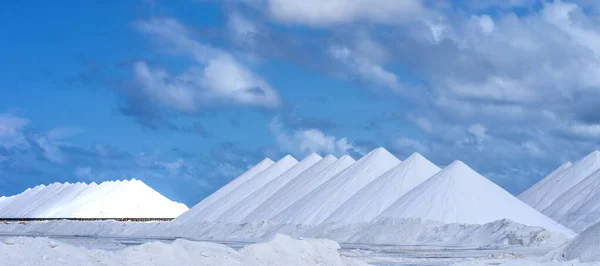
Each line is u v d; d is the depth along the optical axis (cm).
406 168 7806
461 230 6194
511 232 5756
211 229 8306
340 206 7588
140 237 7956
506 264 3516
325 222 7188
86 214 13712
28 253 2123
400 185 7525
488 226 6038
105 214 13762
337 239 6612
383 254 4691
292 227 7425
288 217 7862
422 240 6153
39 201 15300
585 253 3684
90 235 8650
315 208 7775
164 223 9294
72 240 6638
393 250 5241
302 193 8694
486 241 5803
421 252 5019
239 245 5853
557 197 10169
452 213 6550
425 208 6669
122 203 14112
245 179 11194
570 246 3888
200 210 10275
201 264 2509
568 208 9175
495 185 7112
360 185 8062
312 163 10188
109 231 8994
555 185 10631
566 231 6462
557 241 5591
